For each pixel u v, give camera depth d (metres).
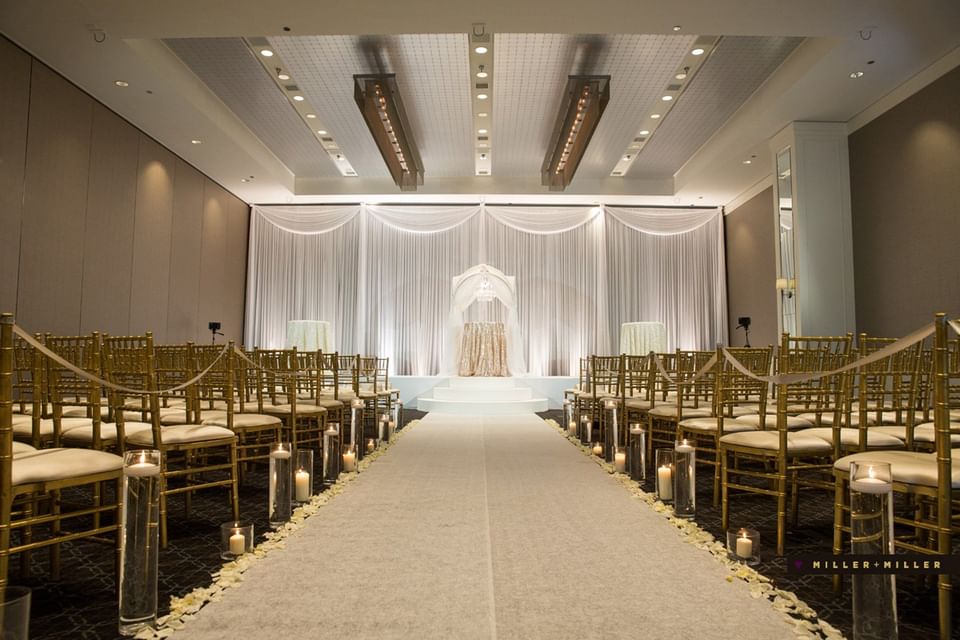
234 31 5.84
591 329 12.17
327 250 12.20
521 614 1.99
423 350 12.19
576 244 12.35
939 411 1.89
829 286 7.67
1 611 1.55
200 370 3.64
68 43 6.03
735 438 2.97
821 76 6.67
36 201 6.31
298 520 3.13
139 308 8.17
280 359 4.58
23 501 2.41
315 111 8.48
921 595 2.32
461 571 2.39
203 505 3.71
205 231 10.16
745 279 11.34
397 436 6.58
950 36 5.91
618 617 1.98
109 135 7.54
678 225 12.34
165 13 5.53
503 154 10.27
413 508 3.40
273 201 11.99
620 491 3.84
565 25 5.76
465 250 12.29
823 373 2.55
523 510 3.36
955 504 2.69
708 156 9.80
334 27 5.78
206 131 8.29
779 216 8.22
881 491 1.82
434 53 6.85
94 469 2.17
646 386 5.57
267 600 2.11
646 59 6.95
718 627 1.91
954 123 6.14
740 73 7.30
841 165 7.84
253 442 5.08
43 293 6.41
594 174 11.34
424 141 9.68
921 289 6.58
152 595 1.94
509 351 10.77
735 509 3.58
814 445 2.81
